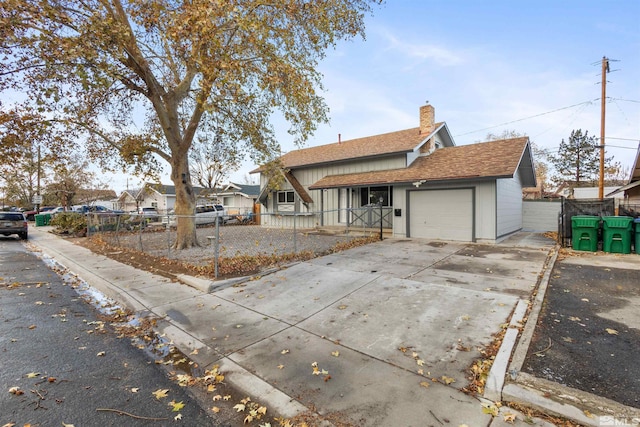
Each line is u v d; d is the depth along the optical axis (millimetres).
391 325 4000
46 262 9352
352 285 5723
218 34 7039
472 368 2936
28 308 5043
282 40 8352
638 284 5336
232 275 6531
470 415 2334
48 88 6340
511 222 12641
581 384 2611
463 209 10617
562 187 37062
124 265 8242
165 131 9578
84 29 6008
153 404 2605
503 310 4258
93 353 3529
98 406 2562
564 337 3492
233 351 3520
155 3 6586
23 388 2791
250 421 2389
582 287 5258
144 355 3510
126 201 42906
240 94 7680
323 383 2834
